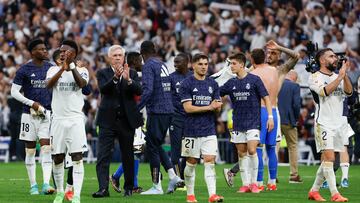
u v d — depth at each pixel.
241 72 27.30
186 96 23.58
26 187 30.11
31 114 27.12
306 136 47.19
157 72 27.22
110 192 27.47
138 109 25.61
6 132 53.16
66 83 23.28
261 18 54.66
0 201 24.56
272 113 27.89
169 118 27.39
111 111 25.39
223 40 56.06
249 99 27.12
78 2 64.69
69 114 23.27
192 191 24.03
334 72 25.47
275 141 28.91
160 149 27.34
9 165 45.25
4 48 60.84
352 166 44.16
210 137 23.56
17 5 65.38
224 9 59.53
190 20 58.78
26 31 63.03
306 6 55.78
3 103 53.69
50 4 65.12
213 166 23.72
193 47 56.50
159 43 57.59
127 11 61.53
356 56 51.03
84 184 31.38
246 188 27.73
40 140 27.16
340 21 54.38
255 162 27.36
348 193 27.78
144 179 34.41
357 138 30.66
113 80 25.16
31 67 27.19
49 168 27.30
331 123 24.33
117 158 48.00
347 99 28.89
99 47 58.84
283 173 38.69
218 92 23.94
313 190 24.91
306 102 47.62
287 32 53.97
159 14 60.41
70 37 59.88
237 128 27.45
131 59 27.72
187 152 23.72
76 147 23.12
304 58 44.19
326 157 24.34
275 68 29.33
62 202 24.30
